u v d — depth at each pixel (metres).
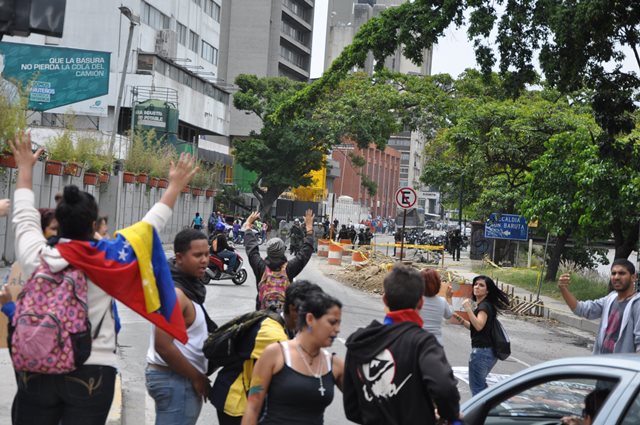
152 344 5.75
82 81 44.78
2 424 7.64
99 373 4.36
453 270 40.38
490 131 38.38
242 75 71.75
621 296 8.08
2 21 7.23
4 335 5.15
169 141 55.19
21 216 4.55
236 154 72.44
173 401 5.65
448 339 16.81
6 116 22.34
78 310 4.27
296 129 68.19
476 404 4.92
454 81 52.69
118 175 36.97
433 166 48.94
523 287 31.81
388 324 4.70
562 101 40.38
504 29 20.92
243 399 5.62
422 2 23.08
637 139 21.84
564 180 25.58
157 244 4.63
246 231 9.02
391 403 4.54
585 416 4.27
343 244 50.03
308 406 4.88
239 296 22.28
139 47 60.97
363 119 53.34
